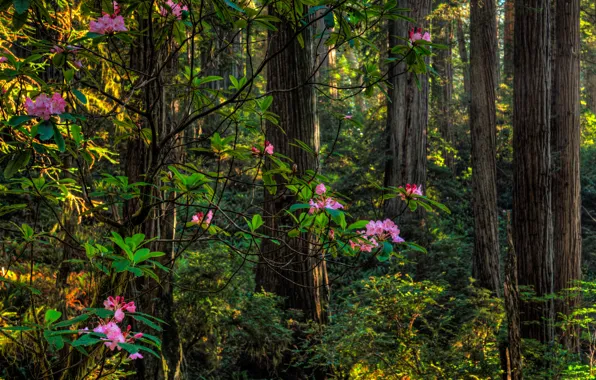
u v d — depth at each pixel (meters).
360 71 2.96
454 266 10.70
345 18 2.89
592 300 9.02
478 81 10.34
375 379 5.67
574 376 5.70
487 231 10.16
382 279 6.13
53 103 1.90
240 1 2.70
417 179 11.96
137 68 3.62
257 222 2.72
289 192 6.25
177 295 5.89
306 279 6.64
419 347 5.76
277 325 6.11
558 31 10.03
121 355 3.07
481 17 10.33
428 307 7.48
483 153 10.32
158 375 4.16
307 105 6.77
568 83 9.82
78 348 1.87
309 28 6.75
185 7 2.94
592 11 16.03
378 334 5.57
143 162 4.00
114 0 2.58
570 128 9.82
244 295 6.41
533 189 8.48
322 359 6.06
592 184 17.00
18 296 3.91
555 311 9.03
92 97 4.52
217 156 2.76
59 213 4.95
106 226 3.84
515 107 8.77
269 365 6.38
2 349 3.44
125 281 2.81
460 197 15.41
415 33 2.74
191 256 6.11
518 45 8.70
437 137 15.95
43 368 2.65
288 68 6.68
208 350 6.39
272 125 6.86
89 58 2.76
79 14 3.74
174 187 2.95
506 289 3.95
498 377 5.28
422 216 11.25
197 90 2.87
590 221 15.52
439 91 15.52
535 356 6.38
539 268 8.34
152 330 4.12
